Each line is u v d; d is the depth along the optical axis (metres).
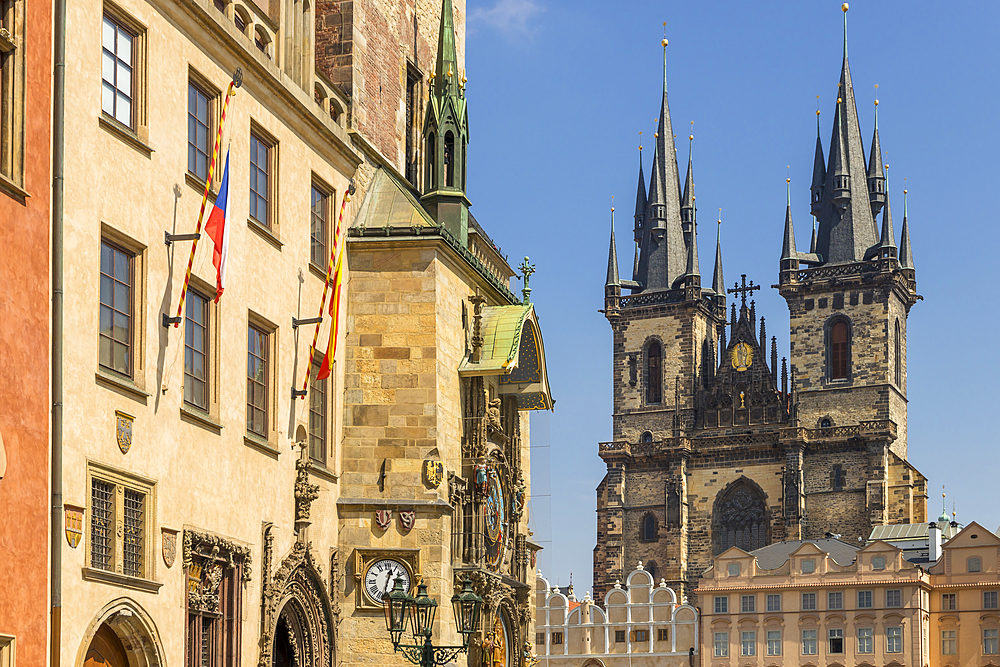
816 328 182.50
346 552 44.06
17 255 28.16
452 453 46.09
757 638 157.75
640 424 190.62
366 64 50.84
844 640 152.88
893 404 179.38
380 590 43.72
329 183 45.09
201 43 36.78
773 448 179.62
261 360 40.28
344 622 43.62
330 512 43.69
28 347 28.31
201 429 35.53
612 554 184.25
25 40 28.86
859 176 187.38
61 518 28.92
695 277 192.62
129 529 32.03
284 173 41.75
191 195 35.72
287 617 41.09
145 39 33.75
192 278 35.47
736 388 186.38
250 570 37.91
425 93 57.91
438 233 45.50
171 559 33.50
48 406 28.91
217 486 36.28
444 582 43.84
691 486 183.88
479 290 49.88
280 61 43.78
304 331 42.59
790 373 182.75
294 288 42.16
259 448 38.94
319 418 43.72
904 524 171.12
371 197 48.19
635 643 166.75
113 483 31.22
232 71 38.53
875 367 178.62
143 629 32.16
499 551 49.25
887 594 151.75
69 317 29.73
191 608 34.62
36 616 28.05
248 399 39.28
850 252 183.50
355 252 46.00
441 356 45.59
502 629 49.75
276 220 41.28
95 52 31.50
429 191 50.53
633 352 193.62
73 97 30.44
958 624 151.50
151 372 33.12
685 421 187.00
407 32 55.78
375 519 44.16
